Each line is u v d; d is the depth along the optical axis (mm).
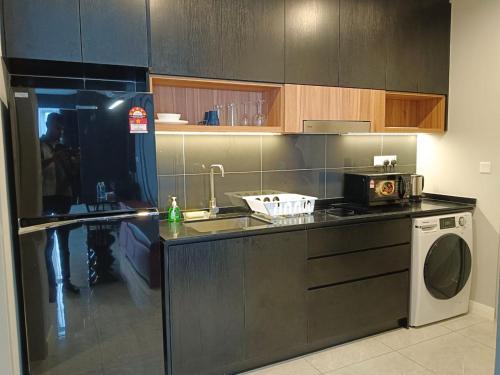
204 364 2201
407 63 3078
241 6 2420
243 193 2910
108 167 1895
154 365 2082
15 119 1720
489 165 3018
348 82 2830
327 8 2713
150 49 2166
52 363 1876
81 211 1858
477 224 3129
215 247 2170
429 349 2613
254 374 2355
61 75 2283
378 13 2922
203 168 2752
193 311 2143
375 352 2586
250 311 2303
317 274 2496
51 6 1871
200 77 2330
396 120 3506
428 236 2838
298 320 2461
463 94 3184
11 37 1804
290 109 2627
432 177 3490
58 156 1798
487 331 2855
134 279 1991
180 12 2240
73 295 1882
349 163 3355
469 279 3102
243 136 2881
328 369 2396
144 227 1986
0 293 1585
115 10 2012
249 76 2475
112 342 1979
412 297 2889
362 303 2686
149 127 1966
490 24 2951
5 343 1606
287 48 2590
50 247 1817
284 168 3064
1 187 1594
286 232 2367
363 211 2863
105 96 1864
